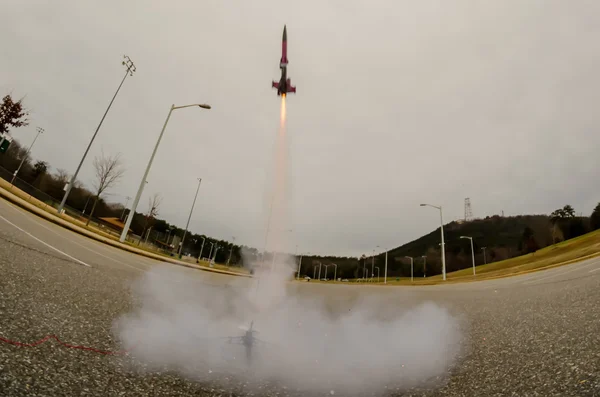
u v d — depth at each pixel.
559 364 3.27
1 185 29.31
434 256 133.12
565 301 6.54
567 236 89.50
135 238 56.72
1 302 3.54
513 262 63.94
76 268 7.24
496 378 3.26
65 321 3.67
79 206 69.69
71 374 2.54
